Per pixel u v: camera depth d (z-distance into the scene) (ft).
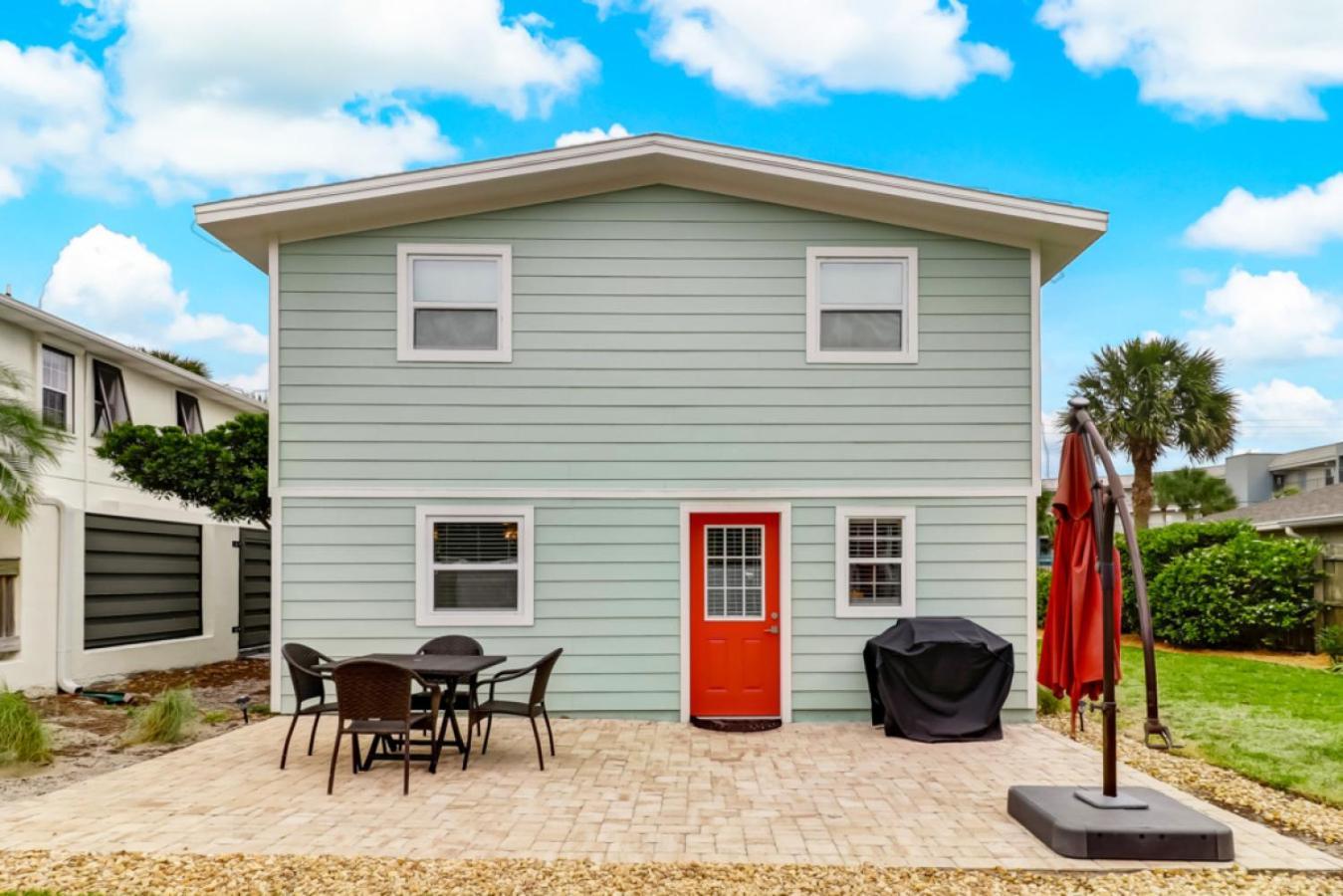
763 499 28.89
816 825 18.28
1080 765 23.36
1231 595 45.98
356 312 28.91
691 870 15.70
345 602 28.45
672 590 28.73
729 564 29.19
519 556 28.73
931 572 28.81
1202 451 62.80
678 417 29.04
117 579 34.71
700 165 28.48
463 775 21.90
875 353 29.12
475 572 28.81
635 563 28.81
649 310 29.22
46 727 23.85
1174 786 21.65
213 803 19.25
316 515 28.55
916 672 26.17
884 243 29.35
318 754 23.76
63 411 39.11
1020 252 29.35
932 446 29.04
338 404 28.73
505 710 22.50
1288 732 27.40
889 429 29.07
